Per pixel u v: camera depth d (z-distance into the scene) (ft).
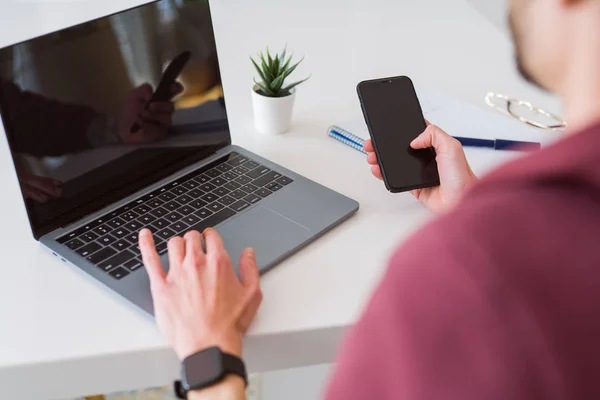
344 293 2.53
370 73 4.23
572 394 0.95
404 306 1.05
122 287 2.45
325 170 3.27
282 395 4.86
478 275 1.00
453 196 2.92
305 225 2.81
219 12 4.91
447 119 3.69
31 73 2.57
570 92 1.20
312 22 4.85
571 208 1.02
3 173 3.17
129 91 2.89
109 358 2.27
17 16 4.68
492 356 0.96
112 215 2.81
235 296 2.33
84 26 2.72
